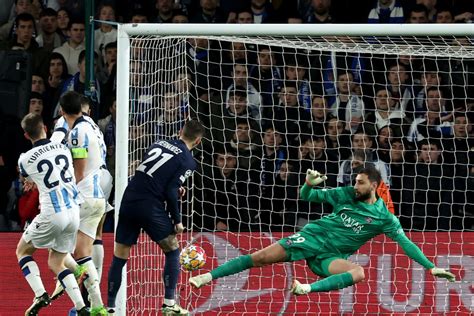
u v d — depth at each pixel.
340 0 39.88
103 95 38.50
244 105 37.44
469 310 31.56
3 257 31.83
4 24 40.28
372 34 29.36
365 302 31.64
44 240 28.03
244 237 31.98
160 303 31.92
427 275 31.67
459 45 35.41
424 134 36.38
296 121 35.91
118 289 28.66
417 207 35.16
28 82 38.31
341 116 37.25
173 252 28.25
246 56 36.16
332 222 28.88
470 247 31.73
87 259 29.30
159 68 34.50
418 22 39.62
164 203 28.11
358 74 38.06
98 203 29.58
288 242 28.86
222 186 35.75
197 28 29.84
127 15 39.97
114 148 37.97
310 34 29.45
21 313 31.58
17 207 37.22
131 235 28.23
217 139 36.62
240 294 31.80
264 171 35.59
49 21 39.50
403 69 38.00
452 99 35.88
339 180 35.72
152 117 34.47
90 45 35.56
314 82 36.56
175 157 27.91
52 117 38.50
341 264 28.34
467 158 35.38
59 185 28.05
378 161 35.69
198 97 37.50
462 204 34.12
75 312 30.25
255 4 39.72
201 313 31.64
